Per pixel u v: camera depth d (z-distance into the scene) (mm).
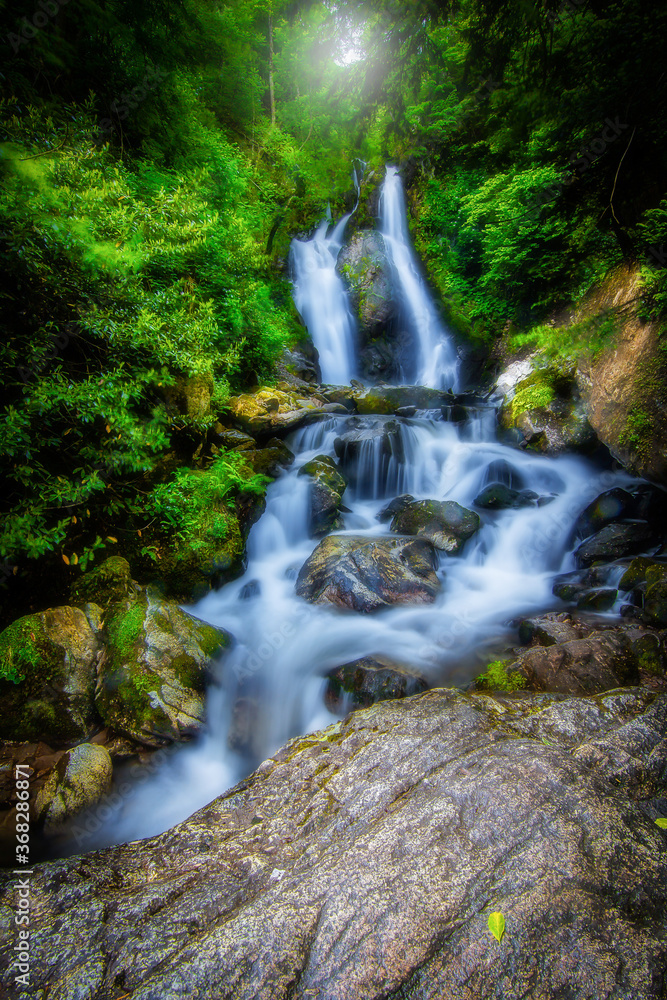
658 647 4109
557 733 2990
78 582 4555
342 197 17641
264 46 15914
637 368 6172
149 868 2443
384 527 7344
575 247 8797
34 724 3680
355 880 2016
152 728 3711
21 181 3543
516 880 1973
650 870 2043
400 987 1665
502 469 8375
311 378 13242
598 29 3705
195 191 5887
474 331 14461
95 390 3912
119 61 6281
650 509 6609
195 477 5367
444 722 3070
